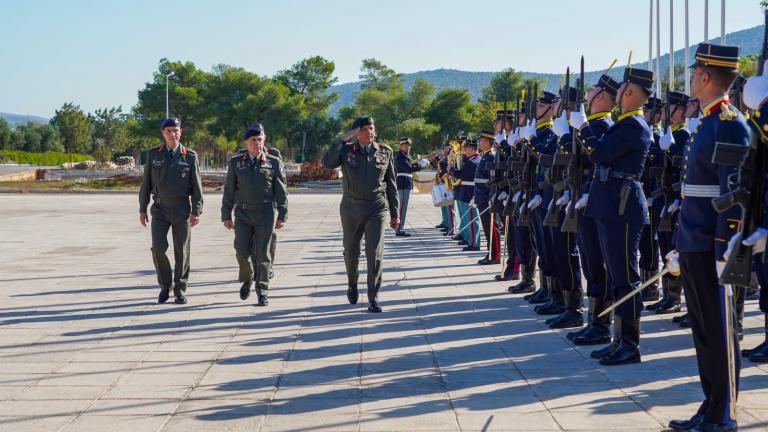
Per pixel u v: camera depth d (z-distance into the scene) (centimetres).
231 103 7994
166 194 867
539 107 836
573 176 689
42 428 480
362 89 10481
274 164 881
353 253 854
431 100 10569
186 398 538
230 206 880
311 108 9344
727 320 458
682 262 477
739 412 497
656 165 848
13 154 9525
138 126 8225
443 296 930
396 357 644
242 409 514
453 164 1538
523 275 949
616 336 629
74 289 983
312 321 788
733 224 438
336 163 836
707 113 471
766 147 423
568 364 620
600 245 661
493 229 1205
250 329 752
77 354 659
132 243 1532
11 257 1313
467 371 601
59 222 2012
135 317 809
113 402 530
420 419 491
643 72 620
